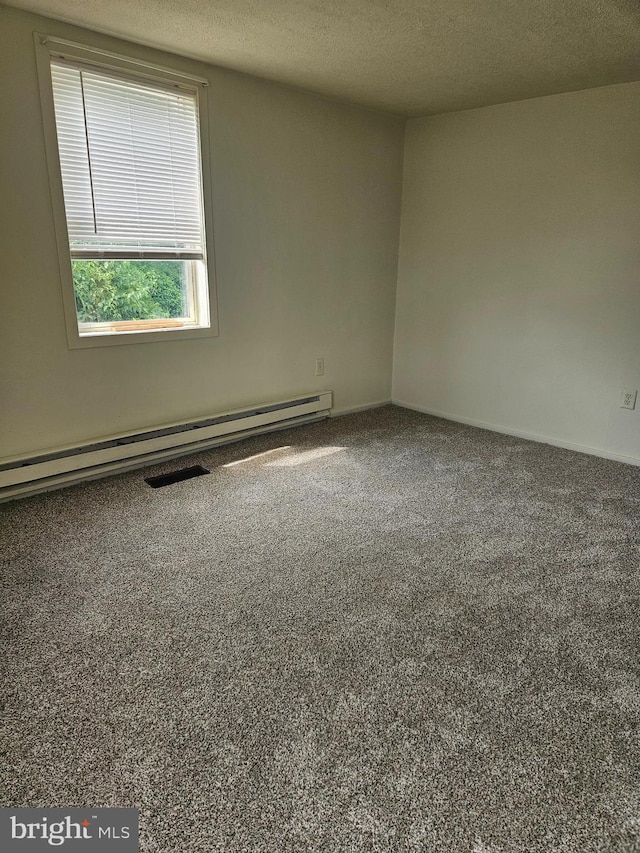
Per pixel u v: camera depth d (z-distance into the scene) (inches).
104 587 80.0
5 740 54.9
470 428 158.4
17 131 95.3
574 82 118.3
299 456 133.4
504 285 146.5
